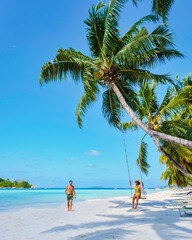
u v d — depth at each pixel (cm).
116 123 1205
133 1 785
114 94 1170
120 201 1633
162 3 773
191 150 1063
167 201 1448
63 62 1004
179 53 912
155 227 511
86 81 936
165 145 1186
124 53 806
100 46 987
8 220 746
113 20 845
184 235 413
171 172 2177
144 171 1359
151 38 745
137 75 1040
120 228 522
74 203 1555
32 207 1252
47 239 442
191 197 1758
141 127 797
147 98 1202
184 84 1482
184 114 1542
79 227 573
